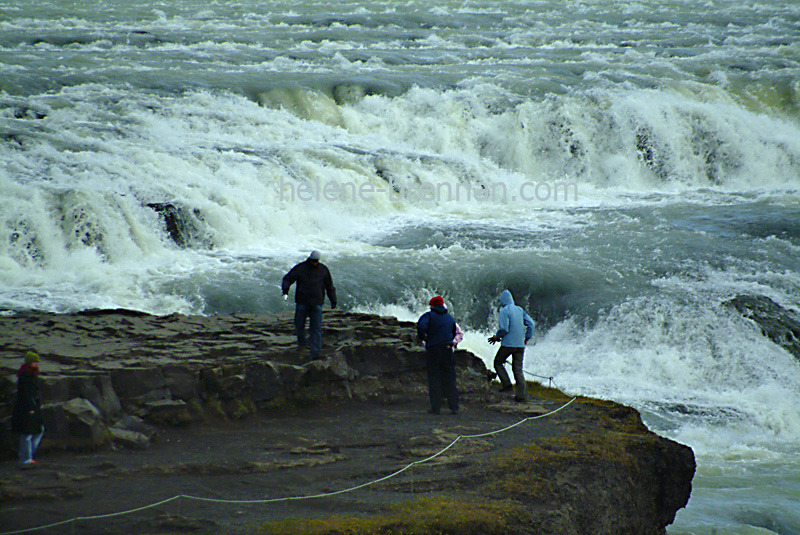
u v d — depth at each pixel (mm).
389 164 111938
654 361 66438
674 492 35406
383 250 86875
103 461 28312
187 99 125375
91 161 91125
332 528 21344
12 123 102750
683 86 151750
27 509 22578
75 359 34750
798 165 136000
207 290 71000
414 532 21875
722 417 57250
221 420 34938
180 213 84312
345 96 138250
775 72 162750
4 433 28453
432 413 38781
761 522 40656
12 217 74625
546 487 27172
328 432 34312
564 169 134125
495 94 141375
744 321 69562
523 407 40844
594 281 76875
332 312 52156
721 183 135500
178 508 23281
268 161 104250
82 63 150000
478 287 77250
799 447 53438
